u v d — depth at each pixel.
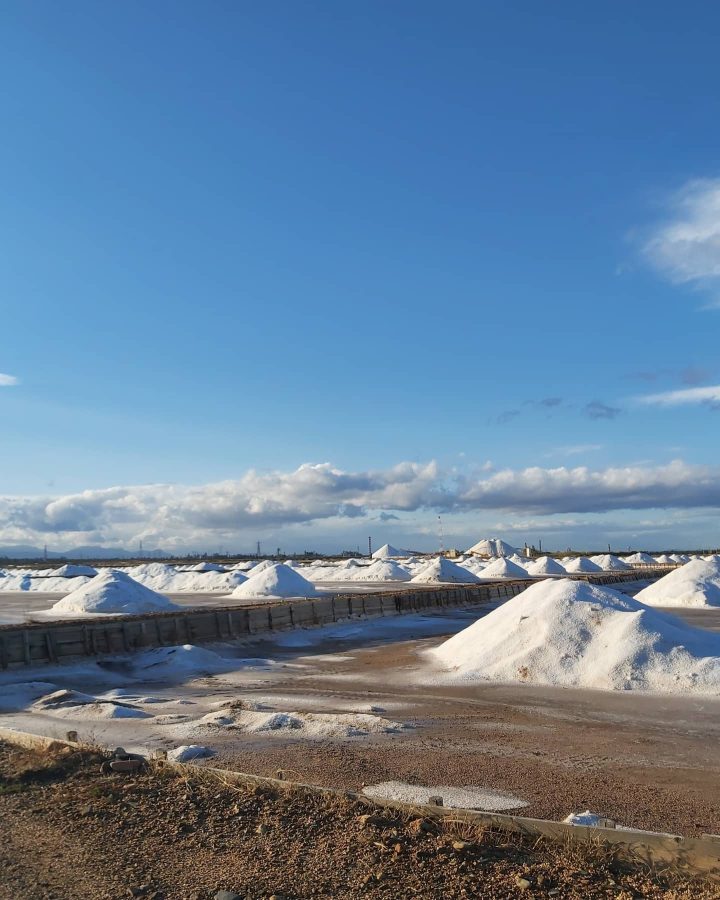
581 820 5.95
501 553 92.31
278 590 38.81
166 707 11.92
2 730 9.03
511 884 4.73
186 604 34.50
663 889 4.67
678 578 35.88
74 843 5.50
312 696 13.02
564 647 14.77
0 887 4.75
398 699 12.66
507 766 8.25
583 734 9.95
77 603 30.22
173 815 6.04
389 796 7.03
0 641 16.72
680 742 9.52
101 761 7.68
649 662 13.73
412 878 4.81
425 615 30.11
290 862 5.08
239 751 8.80
